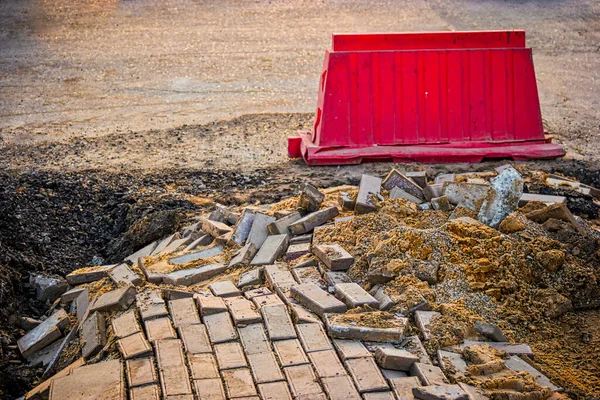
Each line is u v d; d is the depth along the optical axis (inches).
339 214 246.2
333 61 283.6
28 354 223.5
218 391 201.8
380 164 289.1
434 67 286.8
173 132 315.9
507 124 291.6
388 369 205.6
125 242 254.5
